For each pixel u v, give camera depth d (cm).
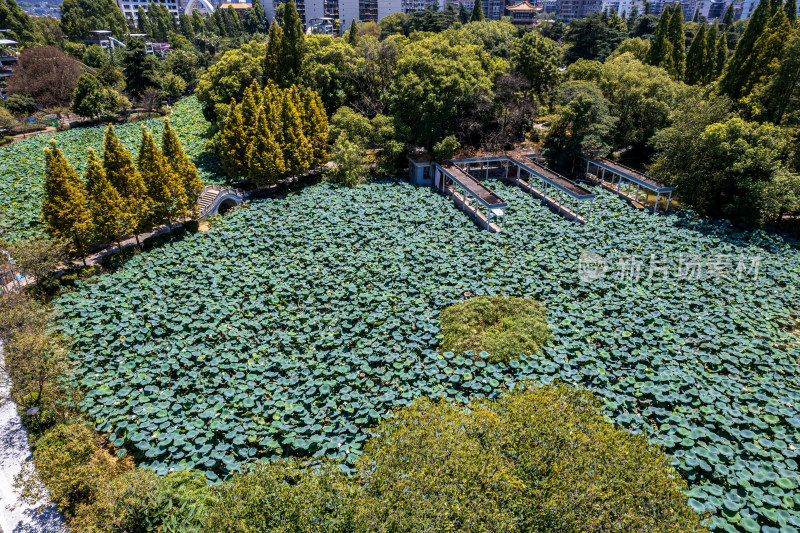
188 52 11512
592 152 5050
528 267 3388
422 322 2800
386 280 3228
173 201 3722
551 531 1273
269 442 1994
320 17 15238
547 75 6056
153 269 3316
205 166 5384
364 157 5312
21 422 2097
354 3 14988
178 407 2139
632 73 5306
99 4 13075
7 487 1798
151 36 13738
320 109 5209
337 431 2050
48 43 10506
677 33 6575
